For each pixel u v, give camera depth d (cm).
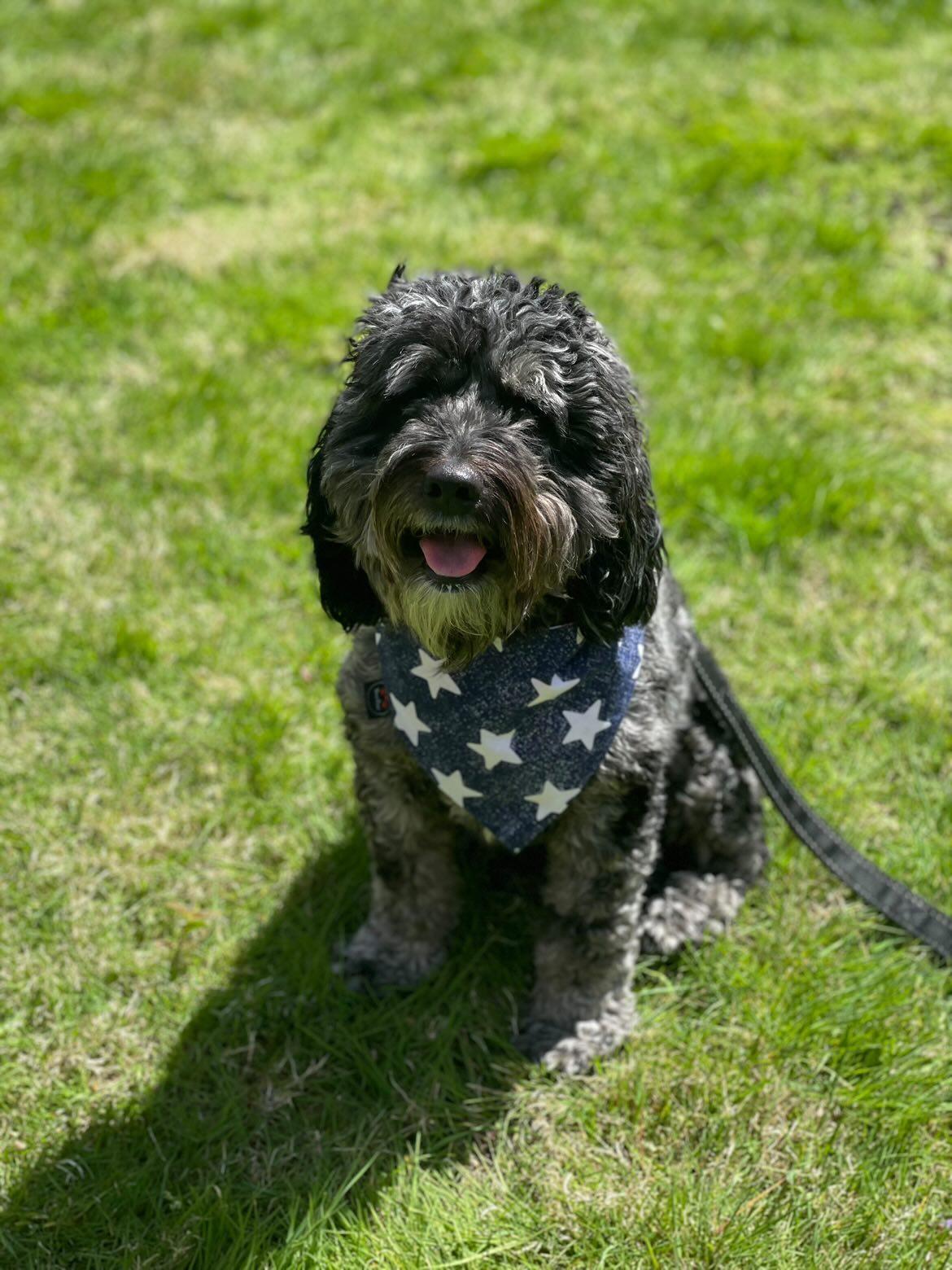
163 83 276
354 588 112
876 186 224
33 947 122
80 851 129
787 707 143
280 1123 112
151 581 155
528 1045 118
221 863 129
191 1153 109
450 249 213
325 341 190
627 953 118
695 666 125
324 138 254
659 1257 103
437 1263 103
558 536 103
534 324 103
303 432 174
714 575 157
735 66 274
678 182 228
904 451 172
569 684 107
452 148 249
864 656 148
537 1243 104
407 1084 114
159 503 164
